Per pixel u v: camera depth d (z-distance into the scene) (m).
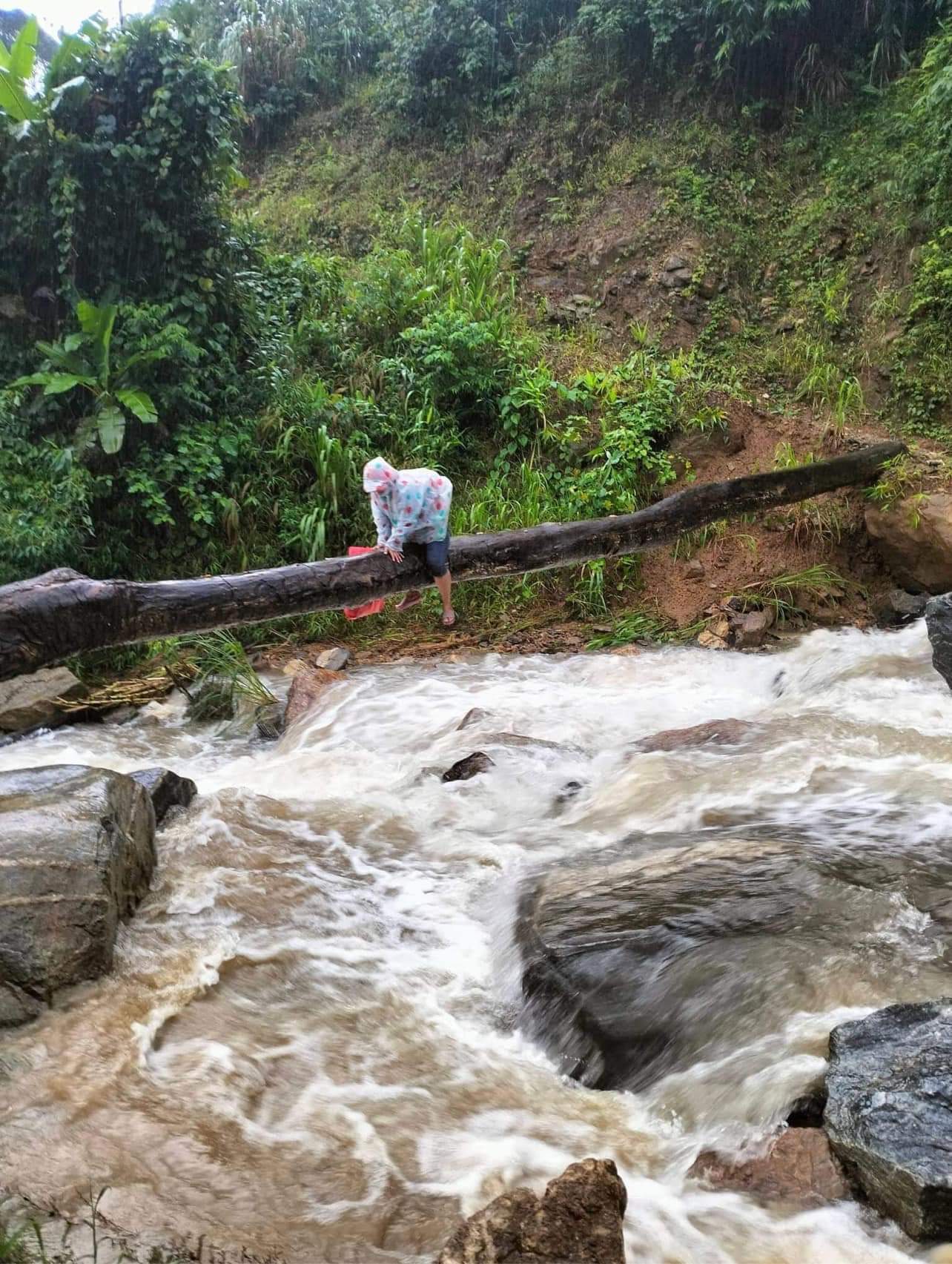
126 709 8.89
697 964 4.16
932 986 3.99
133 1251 2.91
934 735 6.91
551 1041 4.14
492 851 5.64
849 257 12.95
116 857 4.72
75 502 9.86
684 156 14.12
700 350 12.87
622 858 5.27
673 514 8.52
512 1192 2.95
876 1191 3.13
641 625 10.13
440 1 15.90
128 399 10.01
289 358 12.03
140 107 10.70
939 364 11.58
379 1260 3.00
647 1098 3.84
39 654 5.00
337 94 17.94
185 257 11.10
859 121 13.70
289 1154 3.43
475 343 11.69
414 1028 4.21
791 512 10.65
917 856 4.97
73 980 4.20
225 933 4.76
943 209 12.00
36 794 4.93
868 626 9.75
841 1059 3.54
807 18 13.81
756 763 6.47
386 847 5.80
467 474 11.90
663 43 14.37
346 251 15.63
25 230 10.77
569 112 15.16
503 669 9.47
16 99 10.36
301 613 5.93
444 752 7.28
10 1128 3.45
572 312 13.53
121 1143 3.42
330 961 4.63
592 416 11.82
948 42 11.91
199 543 10.85
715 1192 3.30
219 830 5.80
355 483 11.08
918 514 9.69
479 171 15.62
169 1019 4.11
